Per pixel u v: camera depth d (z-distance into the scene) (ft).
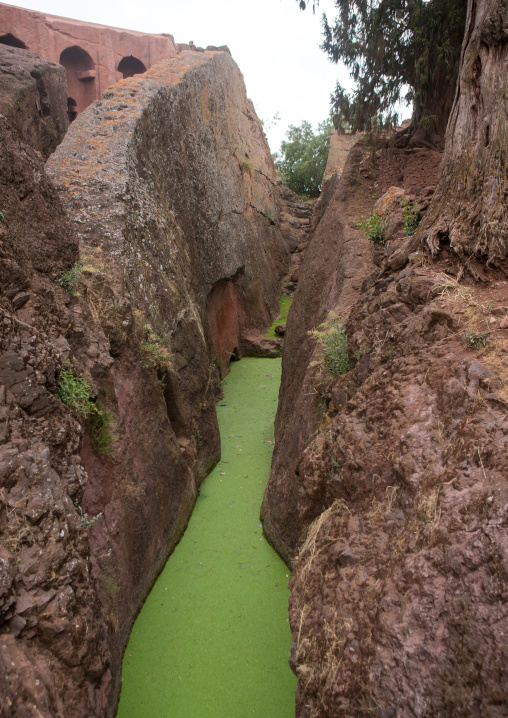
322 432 14.90
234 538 20.30
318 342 21.43
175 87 31.48
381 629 8.49
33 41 44.19
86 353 14.28
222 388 39.91
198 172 35.29
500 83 13.92
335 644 9.28
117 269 18.79
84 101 49.08
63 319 13.74
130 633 15.14
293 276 65.77
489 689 6.90
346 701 8.54
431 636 7.92
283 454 21.29
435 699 7.41
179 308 24.86
